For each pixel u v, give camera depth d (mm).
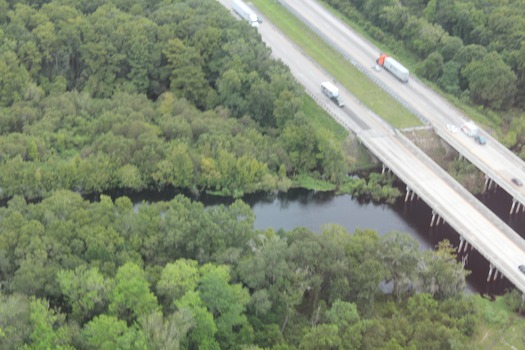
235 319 133875
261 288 145125
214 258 149625
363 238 160750
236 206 164250
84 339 123625
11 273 143750
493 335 154000
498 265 174625
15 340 119375
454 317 151000
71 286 132625
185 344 128500
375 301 158625
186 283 133875
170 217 154000
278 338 137625
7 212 158000
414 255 155750
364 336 137250
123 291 129625
